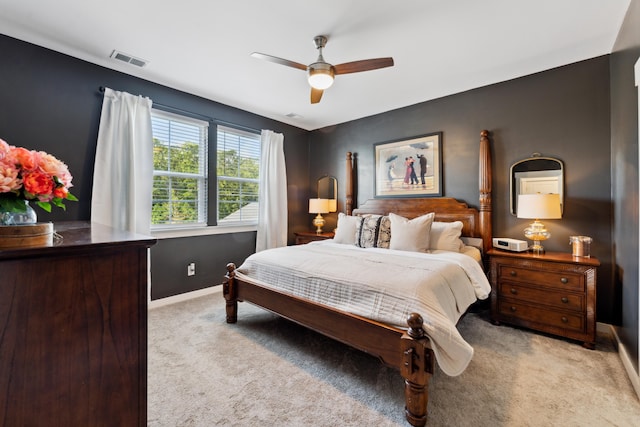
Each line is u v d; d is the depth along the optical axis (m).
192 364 2.05
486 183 3.15
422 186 3.73
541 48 2.51
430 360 1.50
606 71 2.60
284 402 1.67
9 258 0.71
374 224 3.29
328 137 4.82
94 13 2.07
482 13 2.05
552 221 2.86
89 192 2.73
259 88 3.36
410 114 3.87
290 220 4.77
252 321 2.81
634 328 1.87
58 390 0.79
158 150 3.26
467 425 1.49
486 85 3.25
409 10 2.02
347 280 2.01
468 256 2.69
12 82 2.36
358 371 1.98
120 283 0.90
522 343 2.39
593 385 1.82
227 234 3.90
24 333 0.74
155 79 3.11
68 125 2.62
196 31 2.28
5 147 0.87
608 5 1.97
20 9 2.03
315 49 2.51
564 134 2.79
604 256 2.60
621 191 2.27
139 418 0.94
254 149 4.25
